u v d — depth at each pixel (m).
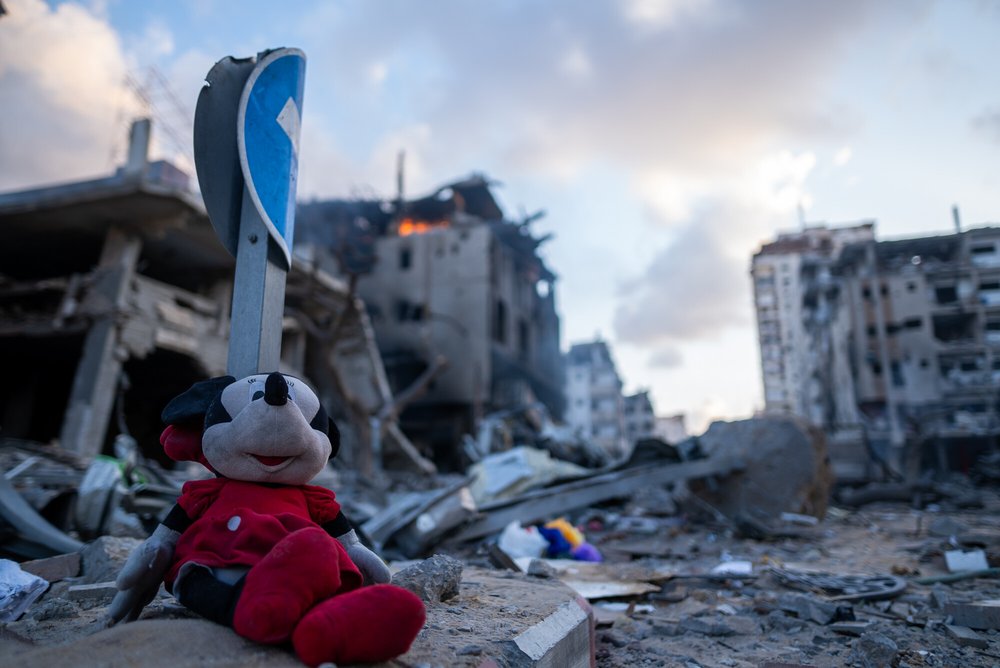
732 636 4.14
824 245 67.94
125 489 6.20
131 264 16.98
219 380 2.43
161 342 17.53
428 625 2.56
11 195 16.97
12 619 2.82
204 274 20.84
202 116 2.85
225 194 2.93
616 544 8.82
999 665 3.50
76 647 1.68
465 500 7.38
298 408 2.22
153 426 21.67
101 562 3.61
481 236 39.28
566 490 8.66
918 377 39.00
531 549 6.86
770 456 10.53
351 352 26.19
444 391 36.75
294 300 25.61
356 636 1.67
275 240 2.97
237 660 1.67
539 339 47.78
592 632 3.25
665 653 3.76
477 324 37.72
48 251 19.89
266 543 1.98
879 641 3.60
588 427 66.38
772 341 67.94
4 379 21.19
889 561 7.10
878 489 14.38
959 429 35.62
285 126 3.18
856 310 41.19
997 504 14.16
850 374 41.53
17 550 4.46
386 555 6.75
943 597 4.73
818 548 8.09
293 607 1.74
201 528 2.08
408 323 38.78
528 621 2.74
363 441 24.94
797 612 4.57
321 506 2.29
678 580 5.89
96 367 15.76
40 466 8.34
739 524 9.18
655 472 9.69
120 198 16.00
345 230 41.97
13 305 17.89
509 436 27.50
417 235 40.56
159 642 1.74
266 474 2.17
